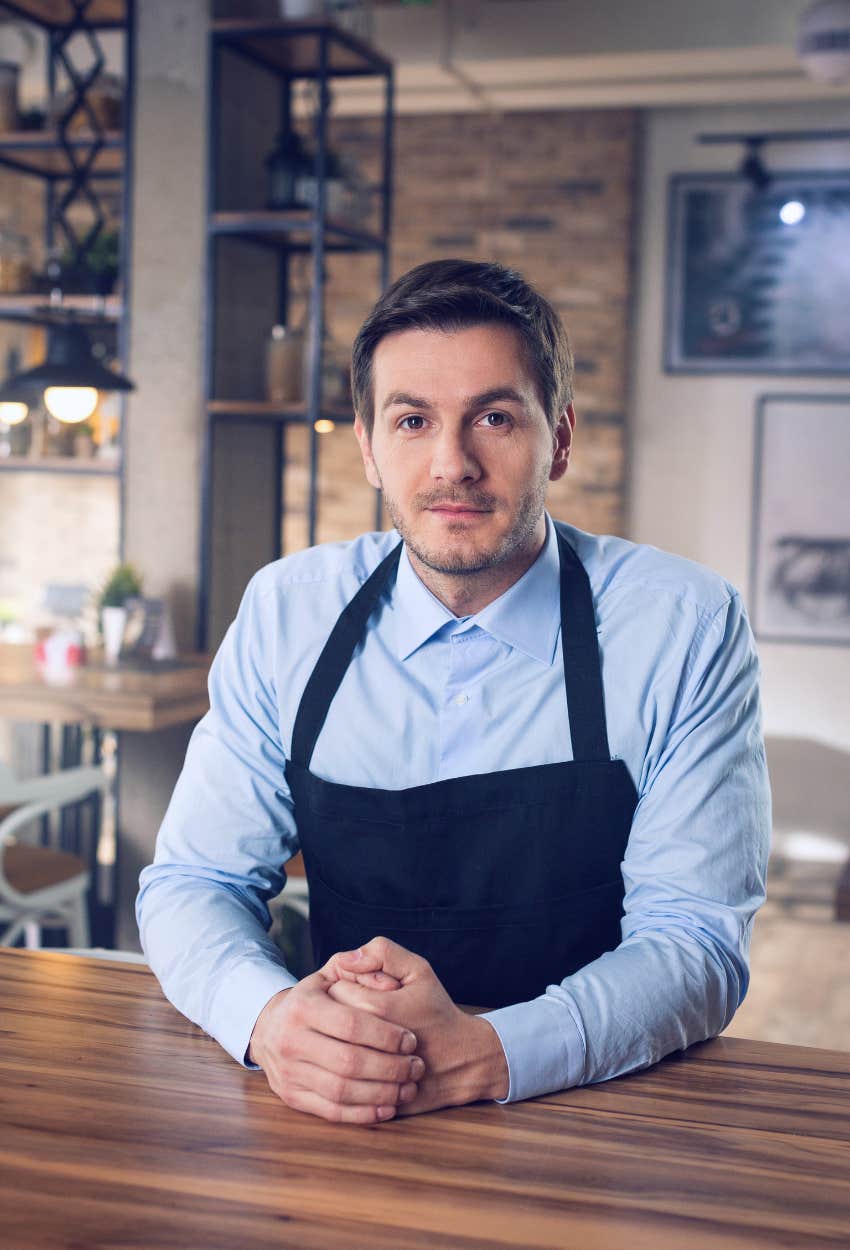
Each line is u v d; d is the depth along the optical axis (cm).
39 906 297
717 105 557
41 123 415
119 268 407
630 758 133
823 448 559
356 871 134
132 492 401
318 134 376
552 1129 98
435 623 136
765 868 131
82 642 372
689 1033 115
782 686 570
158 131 392
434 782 135
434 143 577
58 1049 112
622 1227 84
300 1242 82
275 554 439
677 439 573
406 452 124
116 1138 95
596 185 562
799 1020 390
